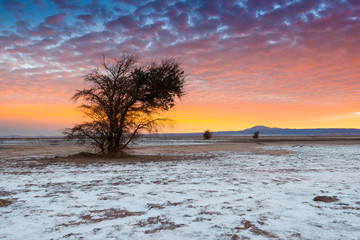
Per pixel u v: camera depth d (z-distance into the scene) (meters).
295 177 9.30
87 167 13.05
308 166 12.83
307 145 36.53
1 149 30.34
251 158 17.89
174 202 5.72
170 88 20.11
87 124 18.73
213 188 7.31
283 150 26.77
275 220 4.37
